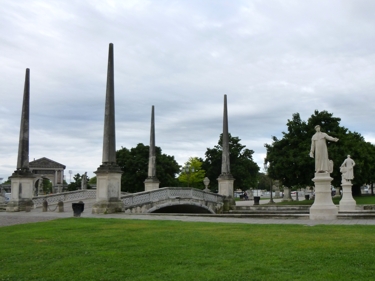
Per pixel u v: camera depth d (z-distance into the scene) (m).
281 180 55.03
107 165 30.75
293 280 8.03
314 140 23.98
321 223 19.31
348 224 18.42
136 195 33.91
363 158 53.31
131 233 15.41
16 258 10.81
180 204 39.62
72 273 9.10
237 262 9.73
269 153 56.88
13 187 36.59
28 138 38.16
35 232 16.27
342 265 9.18
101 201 30.27
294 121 56.97
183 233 15.09
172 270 9.10
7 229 18.06
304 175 52.75
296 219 23.08
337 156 50.50
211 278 8.32
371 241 12.38
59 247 12.39
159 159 74.94
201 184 84.81
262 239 13.11
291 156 52.38
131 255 10.87
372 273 8.45
